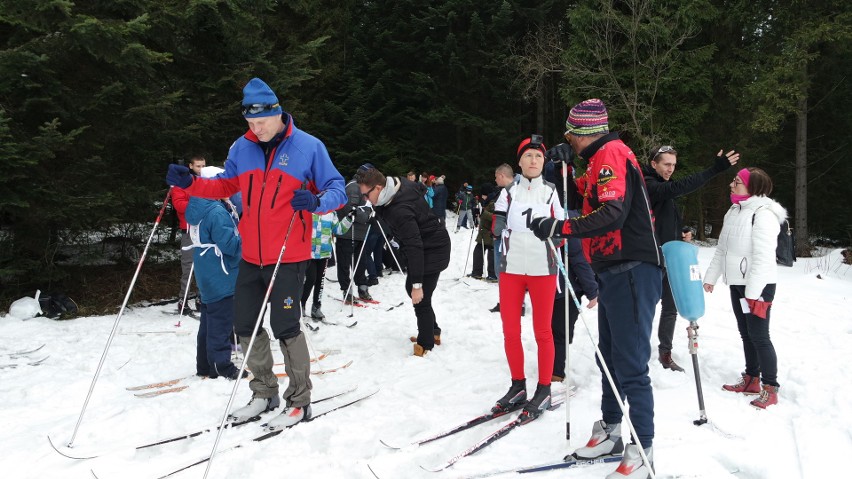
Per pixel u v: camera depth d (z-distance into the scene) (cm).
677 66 1527
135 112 673
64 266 735
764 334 346
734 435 304
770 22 1496
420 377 421
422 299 479
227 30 794
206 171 389
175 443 298
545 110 2188
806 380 369
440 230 480
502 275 347
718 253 382
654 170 378
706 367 415
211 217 380
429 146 2098
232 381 396
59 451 282
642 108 1535
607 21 1512
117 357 481
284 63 918
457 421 331
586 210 275
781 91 1362
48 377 426
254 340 317
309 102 1967
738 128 1561
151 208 766
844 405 329
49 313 633
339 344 529
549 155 312
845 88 1748
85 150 666
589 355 445
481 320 621
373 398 373
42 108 612
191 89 827
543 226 260
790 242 362
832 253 1129
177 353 492
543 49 1809
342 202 314
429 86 2044
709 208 1811
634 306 253
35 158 579
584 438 305
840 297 722
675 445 290
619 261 256
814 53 1364
